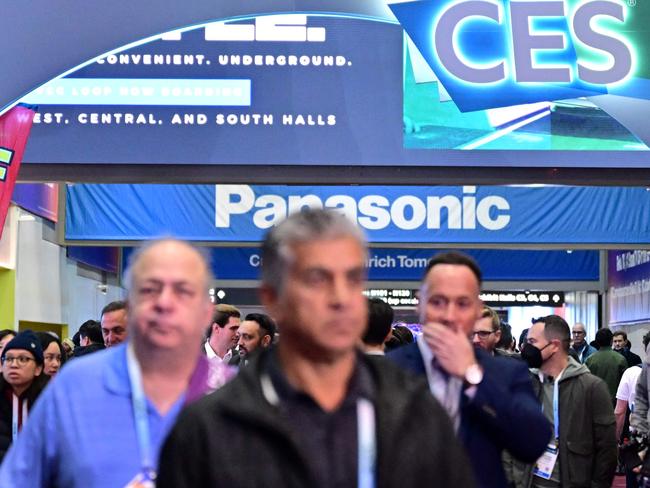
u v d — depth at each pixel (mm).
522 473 6320
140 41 9266
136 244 15125
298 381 2127
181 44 9312
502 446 3480
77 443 2861
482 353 3615
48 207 15844
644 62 9258
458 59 9289
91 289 19078
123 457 2859
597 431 6457
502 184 9391
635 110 9258
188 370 2967
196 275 2891
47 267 15922
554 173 9359
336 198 15258
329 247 2098
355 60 9312
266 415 2018
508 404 3363
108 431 2877
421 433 2104
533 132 9266
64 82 9258
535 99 9250
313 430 2084
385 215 15188
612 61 9273
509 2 9289
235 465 2014
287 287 2107
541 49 9281
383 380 2156
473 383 3381
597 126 9266
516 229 15156
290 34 9320
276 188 15242
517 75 9266
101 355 2998
